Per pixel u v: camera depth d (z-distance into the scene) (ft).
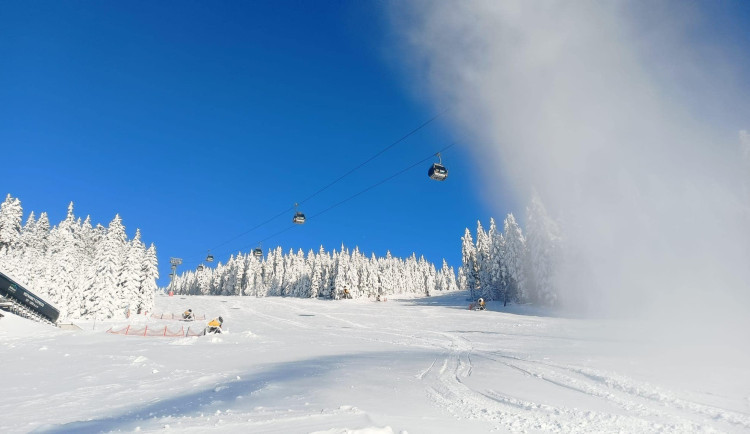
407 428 17.87
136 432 17.08
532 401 24.40
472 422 19.72
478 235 249.96
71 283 142.72
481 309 174.60
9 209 225.97
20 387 32.24
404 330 98.32
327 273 340.39
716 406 22.24
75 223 252.83
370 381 31.65
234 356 52.29
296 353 55.26
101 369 41.70
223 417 19.70
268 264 420.36
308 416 19.31
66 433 17.92
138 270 162.81
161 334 95.20
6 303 106.01
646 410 21.84
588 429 18.62
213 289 451.53
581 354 47.60
